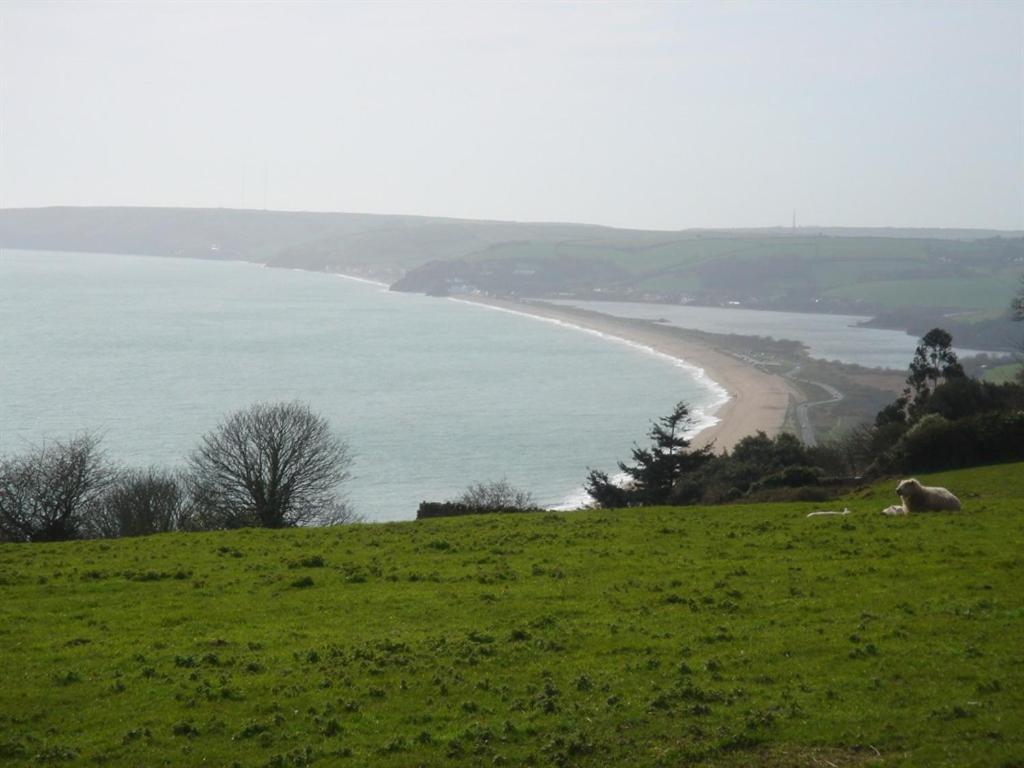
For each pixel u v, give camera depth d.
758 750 14.80
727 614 21.22
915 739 14.75
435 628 20.95
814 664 17.81
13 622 22.23
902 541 27.56
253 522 61.47
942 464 59.16
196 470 89.75
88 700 17.38
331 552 30.12
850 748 14.66
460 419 165.50
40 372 191.75
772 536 29.78
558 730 15.63
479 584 24.78
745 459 81.50
